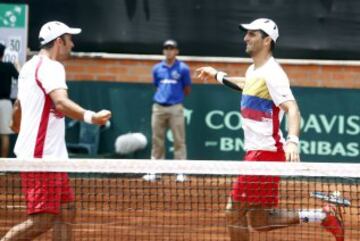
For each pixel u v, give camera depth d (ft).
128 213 72.43
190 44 110.32
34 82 47.03
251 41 51.42
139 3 110.42
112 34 110.73
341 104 108.37
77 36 110.83
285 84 49.88
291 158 48.29
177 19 110.22
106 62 111.04
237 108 109.19
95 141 108.99
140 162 47.21
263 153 50.85
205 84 109.40
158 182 83.56
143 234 64.28
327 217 53.78
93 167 46.57
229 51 110.01
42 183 46.78
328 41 109.40
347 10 108.99
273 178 50.90
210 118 109.40
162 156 105.70
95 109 110.83
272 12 109.29
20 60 106.01
